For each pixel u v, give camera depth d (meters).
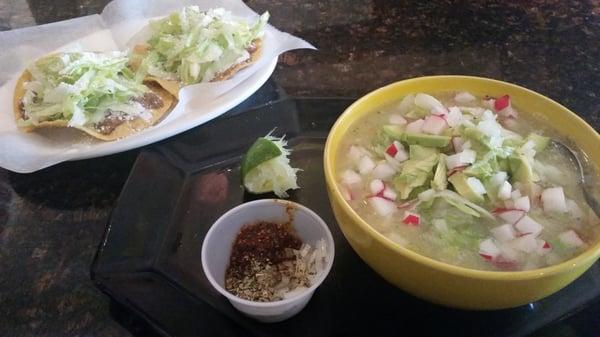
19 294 0.25
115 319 0.24
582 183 0.25
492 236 0.22
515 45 0.44
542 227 0.23
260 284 0.25
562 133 0.27
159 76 0.44
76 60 0.41
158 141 0.34
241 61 0.43
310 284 0.24
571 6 0.50
